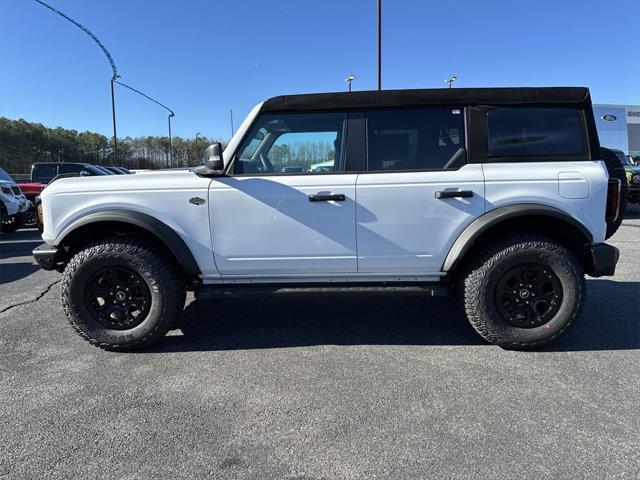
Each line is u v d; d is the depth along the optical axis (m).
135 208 3.53
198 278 3.76
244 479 2.14
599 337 3.79
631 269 6.07
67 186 3.58
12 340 3.90
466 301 3.54
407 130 3.56
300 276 3.65
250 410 2.74
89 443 2.43
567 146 3.52
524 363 3.34
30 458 2.31
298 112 3.57
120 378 3.18
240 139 3.57
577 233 3.52
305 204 3.49
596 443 2.37
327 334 3.97
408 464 2.23
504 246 3.45
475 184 3.44
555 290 3.46
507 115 3.53
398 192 3.46
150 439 2.46
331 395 2.91
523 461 2.24
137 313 3.62
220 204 3.51
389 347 3.67
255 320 4.35
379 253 3.54
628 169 12.34
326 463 2.25
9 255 8.29
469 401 2.80
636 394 2.86
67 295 3.53
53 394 2.96
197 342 3.83
